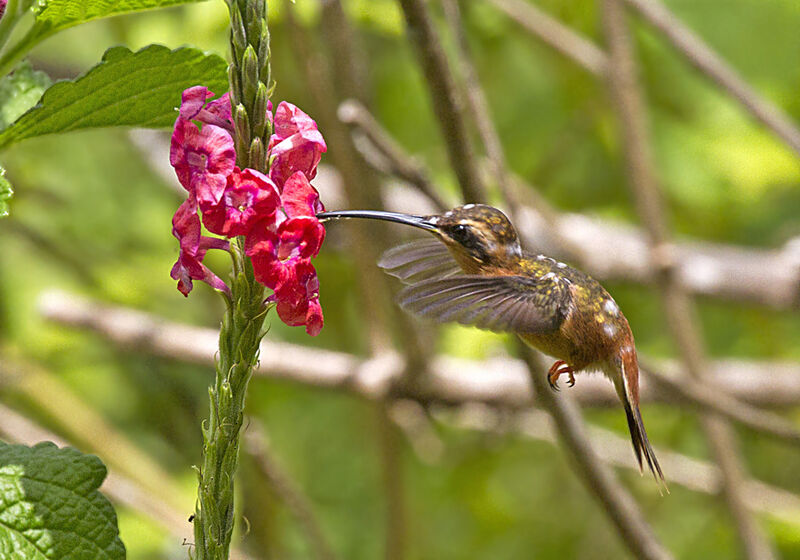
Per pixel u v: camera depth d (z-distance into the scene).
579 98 12.24
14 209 11.52
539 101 13.01
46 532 4.30
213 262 11.56
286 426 12.84
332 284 11.94
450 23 7.54
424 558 12.38
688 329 9.81
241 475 10.25
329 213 5.87
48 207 11.94
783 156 11.89
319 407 12.99
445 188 11.13
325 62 9.91
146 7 4.80
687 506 12.91
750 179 11.94
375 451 11.19
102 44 12.65
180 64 4.67
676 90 12.79
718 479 9.99
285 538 12.44
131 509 9.63
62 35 12.55
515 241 6.53
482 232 6.35
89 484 4.42
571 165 13.15
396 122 12.36
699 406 9.33
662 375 8.47
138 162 12.62
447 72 6.17
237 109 3.98
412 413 9.95
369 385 9.45
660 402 9.97
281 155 4.15
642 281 10.87
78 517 4.35
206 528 4.39
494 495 12.87
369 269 9.35
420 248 6.70
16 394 11.20
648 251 9.94
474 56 12.20
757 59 13.39
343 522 12.84
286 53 10.41
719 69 10.04
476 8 11.63
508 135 12.80
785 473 13.28
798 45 13.30
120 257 12.14
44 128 4.80
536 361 6.92
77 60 12.53
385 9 9.43
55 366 11.74
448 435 12.73
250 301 4.32
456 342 10.07
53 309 10.32
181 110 4.03
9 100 5.39
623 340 6.74
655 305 12.73
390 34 10.06
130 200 12.48
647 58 12.62
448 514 12.91
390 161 7.78
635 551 7.53
